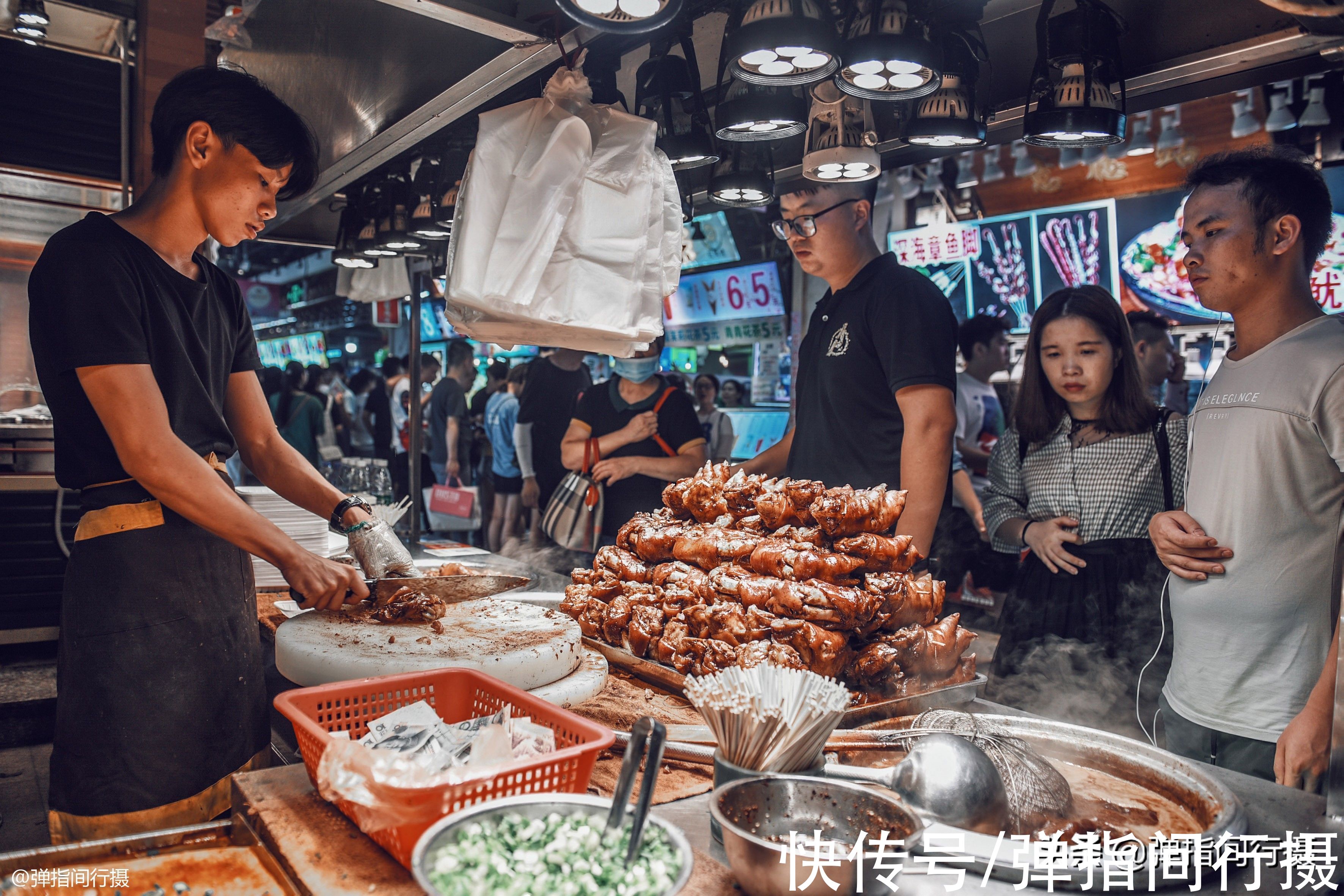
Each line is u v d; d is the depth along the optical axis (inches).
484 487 310.3
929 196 227.5
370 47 80.7
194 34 152.9
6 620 140.8
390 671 53.0
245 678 63.4
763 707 38.6
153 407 56.9
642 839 32.3
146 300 59.3
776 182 103.2
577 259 71.2
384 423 347.6
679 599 63.5
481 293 68.3
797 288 248.2
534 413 219.9
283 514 105.0
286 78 101.8
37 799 111.3
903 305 86.8
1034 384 94.2
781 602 55.8
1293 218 70.2
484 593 73.2
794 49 61.5
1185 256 76.7
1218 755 73.7
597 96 75.7
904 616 58.9
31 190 158.6
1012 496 99.2
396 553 74.6
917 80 66.8
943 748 39.1
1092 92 70.0
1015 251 212.5
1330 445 67.0
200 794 60.0
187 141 59.9
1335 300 162.9
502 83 75.5
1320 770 56.9
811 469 98.7
